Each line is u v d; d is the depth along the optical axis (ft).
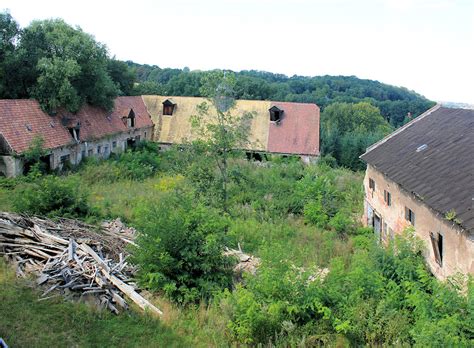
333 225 72.69
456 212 41.60
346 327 33.73
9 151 85.71
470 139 56.08
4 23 102.17
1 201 69.36
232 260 46.16
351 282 38.68
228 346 34.76
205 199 74.54
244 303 35.81
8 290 37.83
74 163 104.63
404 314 35.86
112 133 119.85
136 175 102.17
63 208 61.05
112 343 33.58
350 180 108.37
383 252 44.96
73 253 44.80
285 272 38.63
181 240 43.68
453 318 30.22
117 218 64.39
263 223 69.36
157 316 37.76
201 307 40.22
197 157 78.02
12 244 46.24
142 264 43.39
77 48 111.14
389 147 72.54
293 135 136.05
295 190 88.17
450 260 43.01
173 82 220.43
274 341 34.99
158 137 144.56
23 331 32.89
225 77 79.56
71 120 106.01
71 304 37.32
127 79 161.79
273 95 234.99
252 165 116.67
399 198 59.11
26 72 104.17
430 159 57.72
